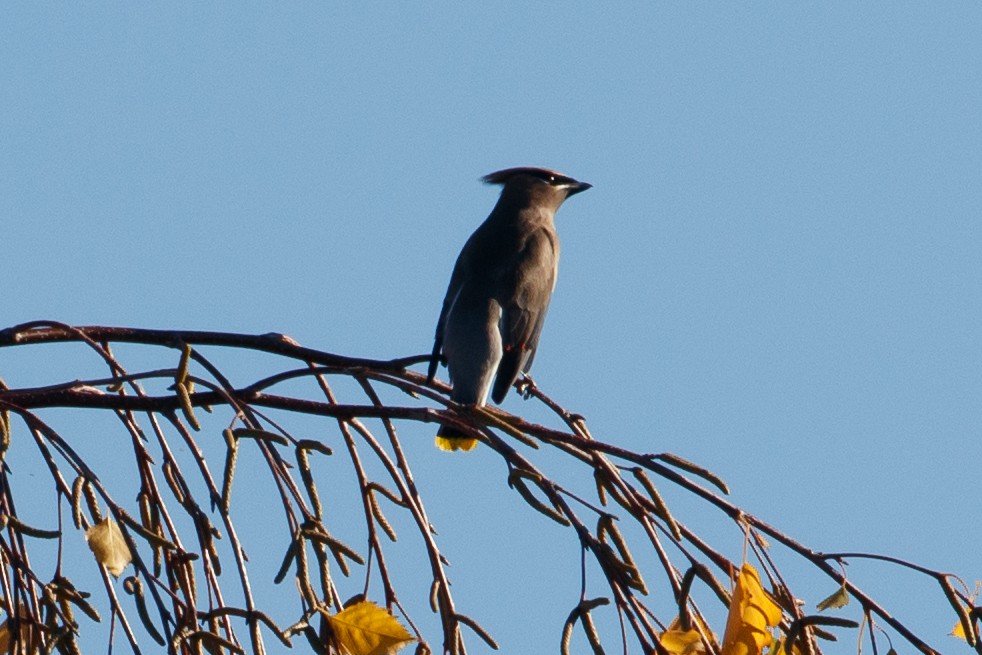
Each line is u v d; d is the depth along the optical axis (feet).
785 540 25.17
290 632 23.98
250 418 26.35
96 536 23.99
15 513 25.22
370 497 26.35
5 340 28.86
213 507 26.02
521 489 24.91
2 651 25.29
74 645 24.26
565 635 23.67
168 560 25.46
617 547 24.38
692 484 25.29
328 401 30.09
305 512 25.27
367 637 23.88
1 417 25.50
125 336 30.76
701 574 24.14
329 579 25.34
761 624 23.17
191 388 28.22
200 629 24.03
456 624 24.49
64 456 25.40
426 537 25.58
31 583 24.36
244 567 25.02
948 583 24.50
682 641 23.29
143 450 26.66
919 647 24.30
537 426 25.99
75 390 27.17
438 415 26.21
